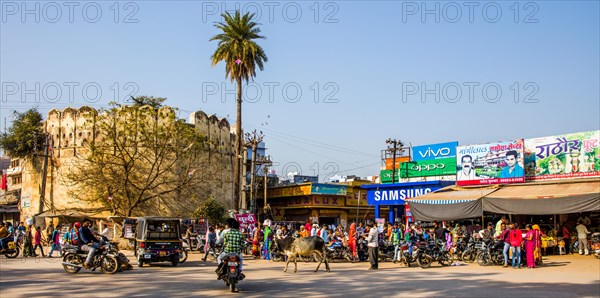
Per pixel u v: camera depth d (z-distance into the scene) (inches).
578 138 1124.5
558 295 522.6
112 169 1633.9
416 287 587.8
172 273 764.6
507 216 1248.2
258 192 2389.3
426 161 1749.5
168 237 893.8
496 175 1232.8
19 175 2237.9
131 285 607.2
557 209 979.3
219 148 1924.2
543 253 1064.2
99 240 784.3
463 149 1312.7
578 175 1114.1
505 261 848.3
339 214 2249.0
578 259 957.2
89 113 1692.9
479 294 530.0
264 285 610.5
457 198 1146.7
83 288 577.3
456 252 1002.7
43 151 1825.8
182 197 1739.7
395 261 983.6
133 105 1707.7
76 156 1744.6
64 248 770.2
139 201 1569.9
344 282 641.6
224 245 565.6
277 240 797.9
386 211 2416.3
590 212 1160.2
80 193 1667.1
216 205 1690.5
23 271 788.6
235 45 1622.8
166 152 1662.2
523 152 1193.4
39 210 1764.3
